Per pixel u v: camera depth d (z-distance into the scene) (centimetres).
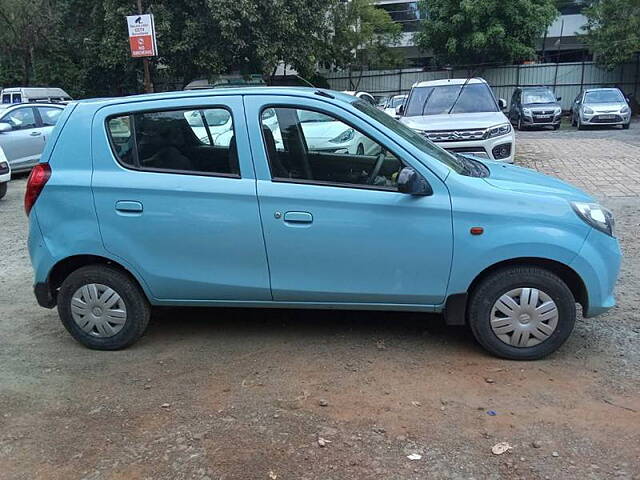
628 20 2877
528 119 2414
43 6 2923
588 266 375
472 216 372
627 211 802
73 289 421
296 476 281
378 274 387
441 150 436
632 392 350
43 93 2484
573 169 1171
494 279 381
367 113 400
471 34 3005
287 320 471
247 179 389
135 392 367
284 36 2386
